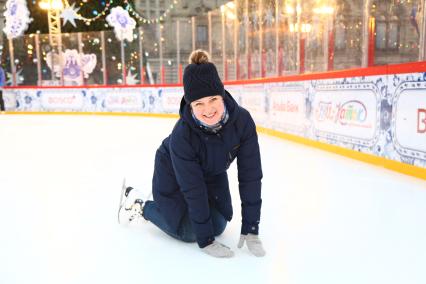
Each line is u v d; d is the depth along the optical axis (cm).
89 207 241
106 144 549
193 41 1138
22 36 1308
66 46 1294
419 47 510
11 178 330
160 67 1246
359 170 360
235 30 933
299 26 679
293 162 404
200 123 148
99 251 172
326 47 619
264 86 695
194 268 154
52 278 147
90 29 1548
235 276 147
